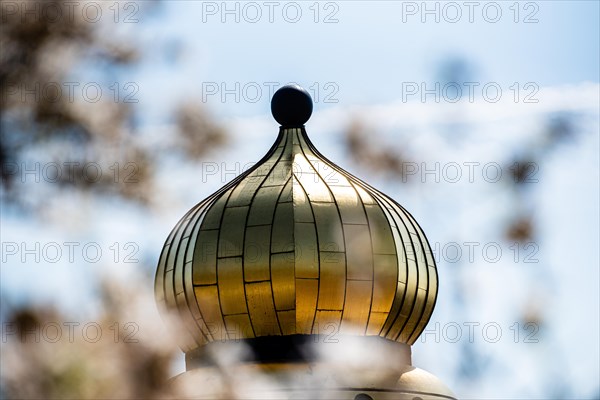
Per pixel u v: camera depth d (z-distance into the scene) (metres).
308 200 81.00
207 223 81.62
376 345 80.62
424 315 84.50
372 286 79.69
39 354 21.83
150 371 22.42
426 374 80.00
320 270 78.88
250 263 79.56
